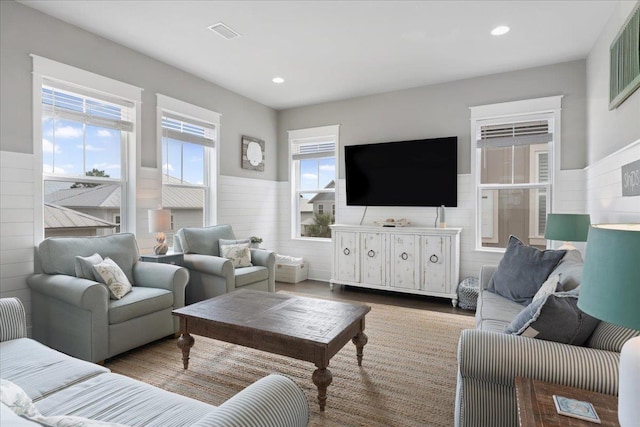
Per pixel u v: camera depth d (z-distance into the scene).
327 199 5.44
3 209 2.73
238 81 4.48
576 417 1.04
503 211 4.26
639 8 2.25
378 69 4.08
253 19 3.02
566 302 1.39
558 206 3.87
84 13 2.94
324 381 1.92
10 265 2.76
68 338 2.52
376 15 2.95
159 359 2.60
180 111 4.08
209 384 2.24
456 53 3.65
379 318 3.57
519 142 4.08
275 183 5.66
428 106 4.56
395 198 4.70
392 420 1.87
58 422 0.80
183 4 2.81
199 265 3.59
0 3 2.71
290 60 3.84
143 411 1.22
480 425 1.39
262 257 4.09
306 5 2.81
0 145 2.71
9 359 1.58
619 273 0.88
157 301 2.82
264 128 5.44
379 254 4.45
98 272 2.67
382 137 4.88
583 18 2.97
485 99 4.23
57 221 3.16
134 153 3.63
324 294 4.54
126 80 3.54
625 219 2.51
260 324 2.15
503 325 2.07
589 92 3.59
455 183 4.32
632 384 0.85
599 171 3.15
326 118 5.30
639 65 2.24
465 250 4.34
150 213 3.45
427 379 2.31
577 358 1.28
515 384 1.27
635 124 2.37
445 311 3.82
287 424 1.01
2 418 0.63
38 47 2.91
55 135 3.12
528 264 2.63
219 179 4.64
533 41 3.39
